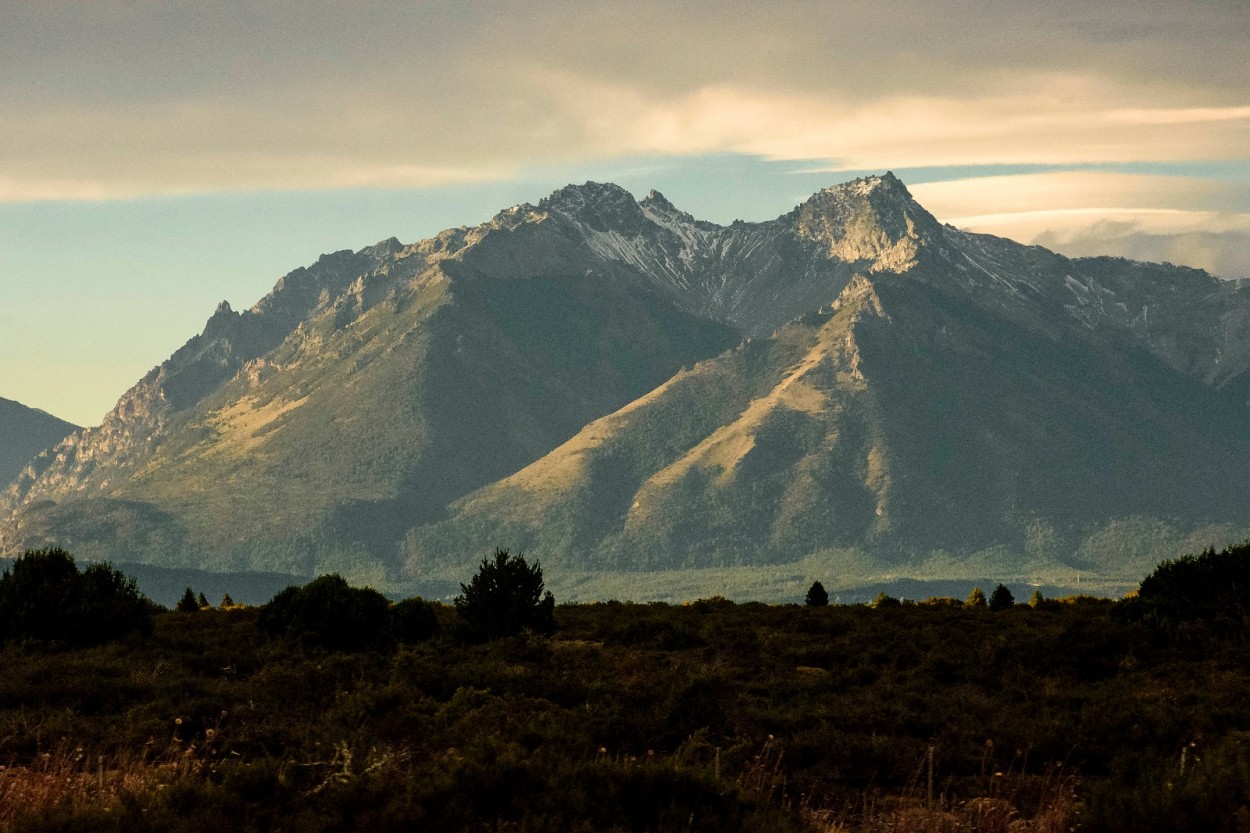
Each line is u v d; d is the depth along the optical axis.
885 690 58.00
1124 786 36.59
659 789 34.62
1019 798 38.72
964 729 48.31
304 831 33.03
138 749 41.66
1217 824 33.44
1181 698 55.91
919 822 35.81
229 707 49.38
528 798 33.88
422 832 32.94
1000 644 70.50
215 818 33.03
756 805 34.75
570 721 45.81
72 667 57.75
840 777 42.06
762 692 57.94
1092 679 64.81
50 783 35.59
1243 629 72.31
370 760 36.72
